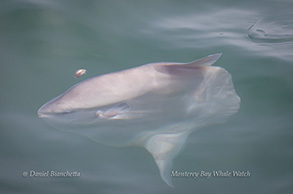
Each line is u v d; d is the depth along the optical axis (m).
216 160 14.86
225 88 16.50
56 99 15.73
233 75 19.42
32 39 21.00
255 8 27.02
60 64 19.67
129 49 21.33
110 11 24.23
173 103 15.84
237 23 24.84
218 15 25.86
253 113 17.05
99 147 15.50
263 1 28.08
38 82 18.39
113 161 14.90
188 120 16.00
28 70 19.05
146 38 22.38
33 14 22.64
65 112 15.31
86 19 23.16
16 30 21.45
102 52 20.86
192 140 15.73
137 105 15.53
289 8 26.89
